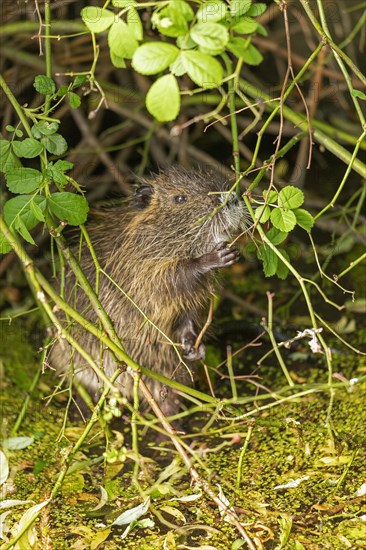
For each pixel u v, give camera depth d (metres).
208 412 8.85
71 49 12.35
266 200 6.55
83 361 8.81
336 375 6.79
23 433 8.59
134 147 13.14
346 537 6.58
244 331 10.29
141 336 8.57
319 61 10.90
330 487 7.25
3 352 10.23
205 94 12.04
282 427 8.35
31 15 11.22
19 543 6.47
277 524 6.80
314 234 12.16
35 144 6.72
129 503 7.29
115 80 13.45
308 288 11.09
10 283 11.68
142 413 8.72
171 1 5.29
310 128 7.05
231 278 11.77
